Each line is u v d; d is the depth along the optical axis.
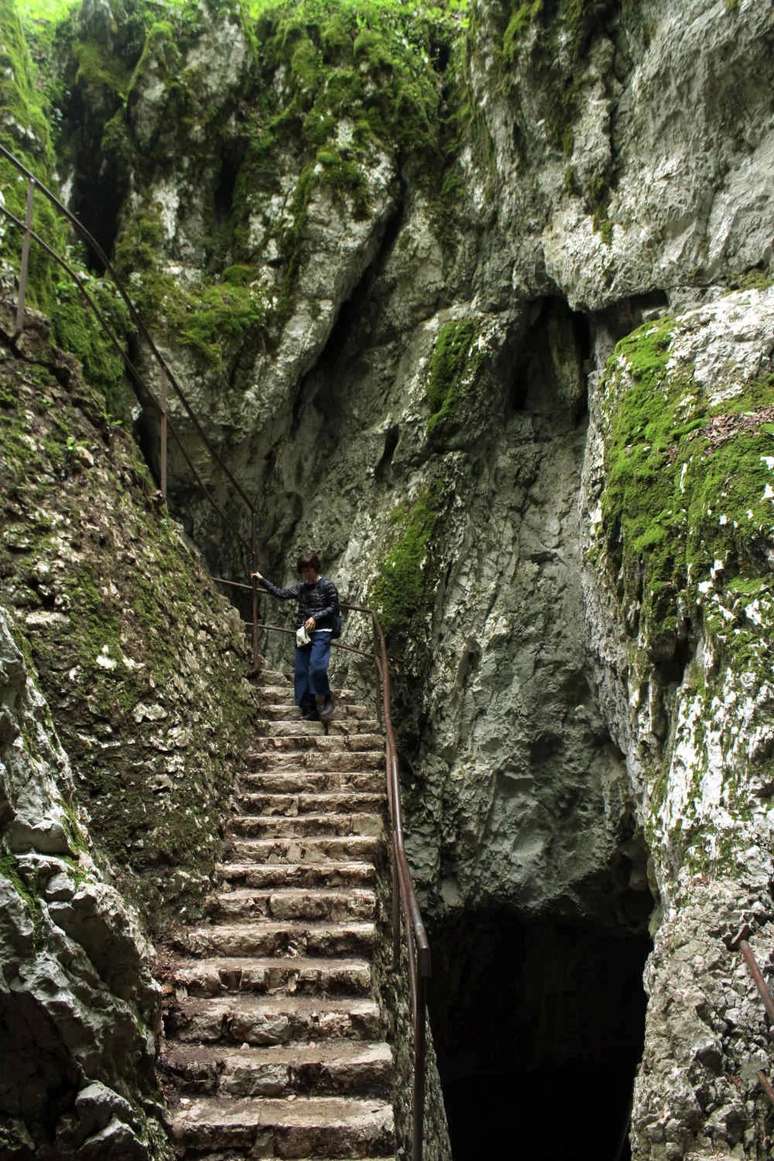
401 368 9.87
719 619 5.42
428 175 9.71
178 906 4.27
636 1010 10.12
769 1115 3.84
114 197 9.66
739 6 6.77
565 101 8.28
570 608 8.86
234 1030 3.66
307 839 5.04
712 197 7.39
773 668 5.00
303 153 9.76
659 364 6.99
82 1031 2.70
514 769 8.73
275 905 4.45
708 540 5.71
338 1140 3.17
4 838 2.76
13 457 4.35
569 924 9.41
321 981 3.93
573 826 8.63
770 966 4.20
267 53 10.12
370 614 8.16
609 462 7.11
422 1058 2.89
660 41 7.44
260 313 9.33
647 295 7.86
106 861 3.64
